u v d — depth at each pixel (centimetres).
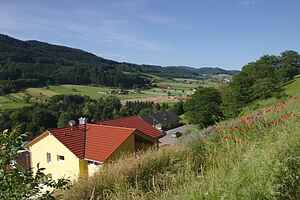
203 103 6012
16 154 381
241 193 408
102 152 2662
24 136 392
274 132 803
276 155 504
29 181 371
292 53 8150
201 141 910
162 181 655
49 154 2875
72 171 2712
